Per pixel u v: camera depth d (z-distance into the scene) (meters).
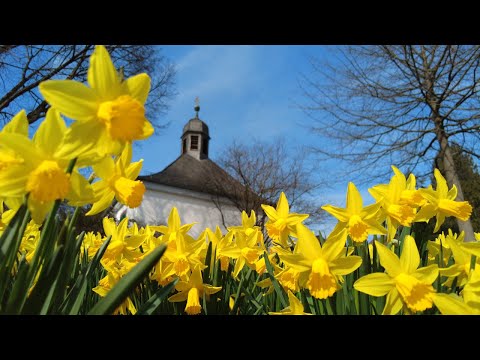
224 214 33.72
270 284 1.49
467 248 0.94
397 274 0.89
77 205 0.81
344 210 1.17
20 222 0.69
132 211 31.70
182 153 42.09
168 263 1.30
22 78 11.51
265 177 24.52
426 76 12.49
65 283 0.80
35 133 0.72
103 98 0.70
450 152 12.52
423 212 1.27
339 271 0.97
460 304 0.83
